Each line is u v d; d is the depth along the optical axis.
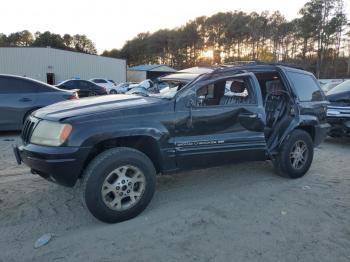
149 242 3.33
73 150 3.43
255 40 81.25
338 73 64.81
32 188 4.62
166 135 3.93
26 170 5.37
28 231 3.51
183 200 4.36
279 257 3.12
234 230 3.60
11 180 4.90
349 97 7.82
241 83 4.66
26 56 35.09
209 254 3.15
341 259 3.12
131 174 3.77
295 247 3.30
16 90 7.91
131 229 3.57
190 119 4.10
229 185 4.96
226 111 4.37
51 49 35.94
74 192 4.50
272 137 5.24
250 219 3.86
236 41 84.00
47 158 3.43
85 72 38.38
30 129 3.87
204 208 4.12
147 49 99.56
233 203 4.30
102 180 3.53
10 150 6.59
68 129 3.47
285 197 4.54
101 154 3.62
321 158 6.81
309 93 5.65
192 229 3.60
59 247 3.23
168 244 3.30
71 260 3.03
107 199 3.63
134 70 54.31
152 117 3.86
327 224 3.78
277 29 77.62
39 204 4.13
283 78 5.33
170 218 3.83
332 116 7.89
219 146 4.34
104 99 4.25
